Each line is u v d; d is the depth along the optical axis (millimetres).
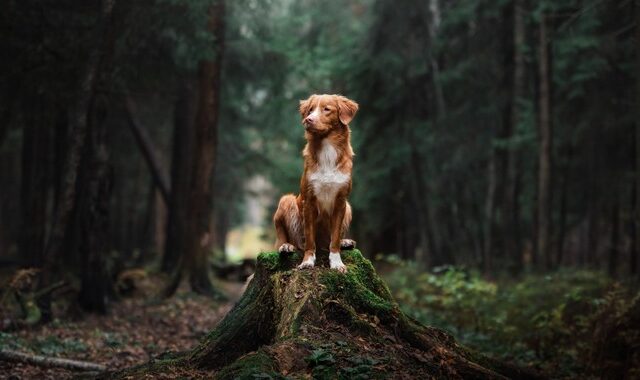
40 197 17828
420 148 20188
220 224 37500
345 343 5215
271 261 6141
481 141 20438
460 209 21984
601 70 16156
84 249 12484
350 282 5727
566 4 15109
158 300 14531
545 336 9625
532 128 18219
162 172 20625
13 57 12141
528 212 22609
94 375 6793
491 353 9164
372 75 20516
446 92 20781
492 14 18719
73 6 12047
